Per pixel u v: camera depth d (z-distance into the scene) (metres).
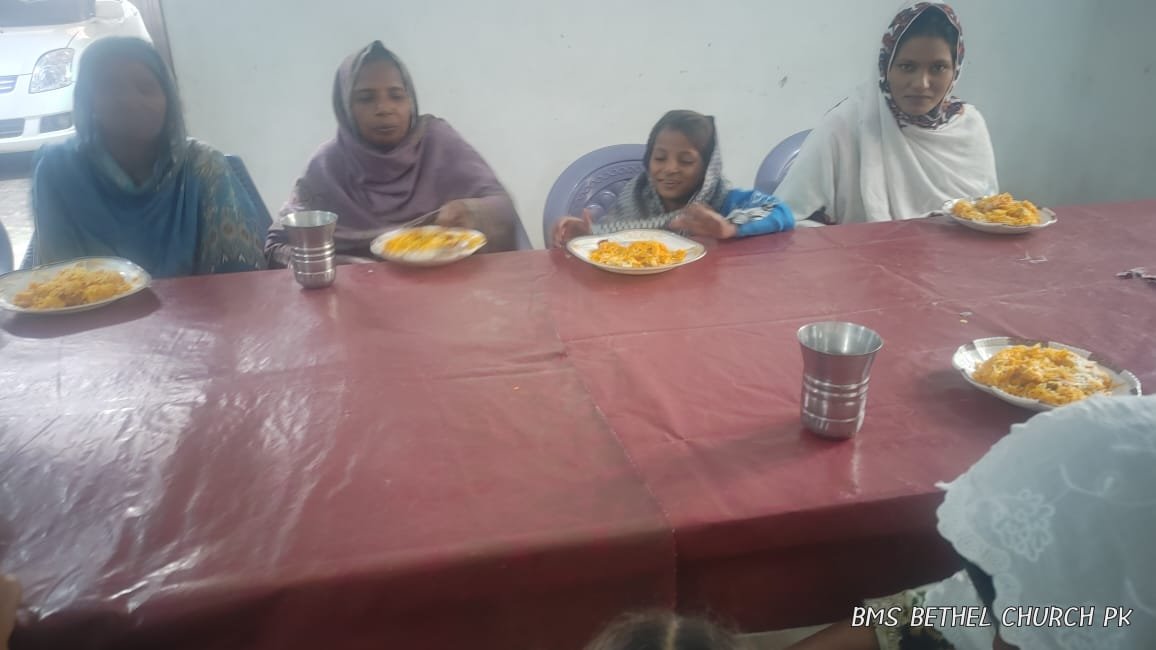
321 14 2.93
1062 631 0.58
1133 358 1.13
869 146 2.33
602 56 3.21
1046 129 3.74
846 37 3.39
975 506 0.65
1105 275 1.50
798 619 0.86
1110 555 0.57
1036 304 1.36
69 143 1.93
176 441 0.95
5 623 0.67
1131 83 3.45
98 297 1.43
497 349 1.22
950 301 1.39
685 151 2.01
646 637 0.71
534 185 3.39
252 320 1.36
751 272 1.57
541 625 0.79
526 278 1.56
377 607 0.74
